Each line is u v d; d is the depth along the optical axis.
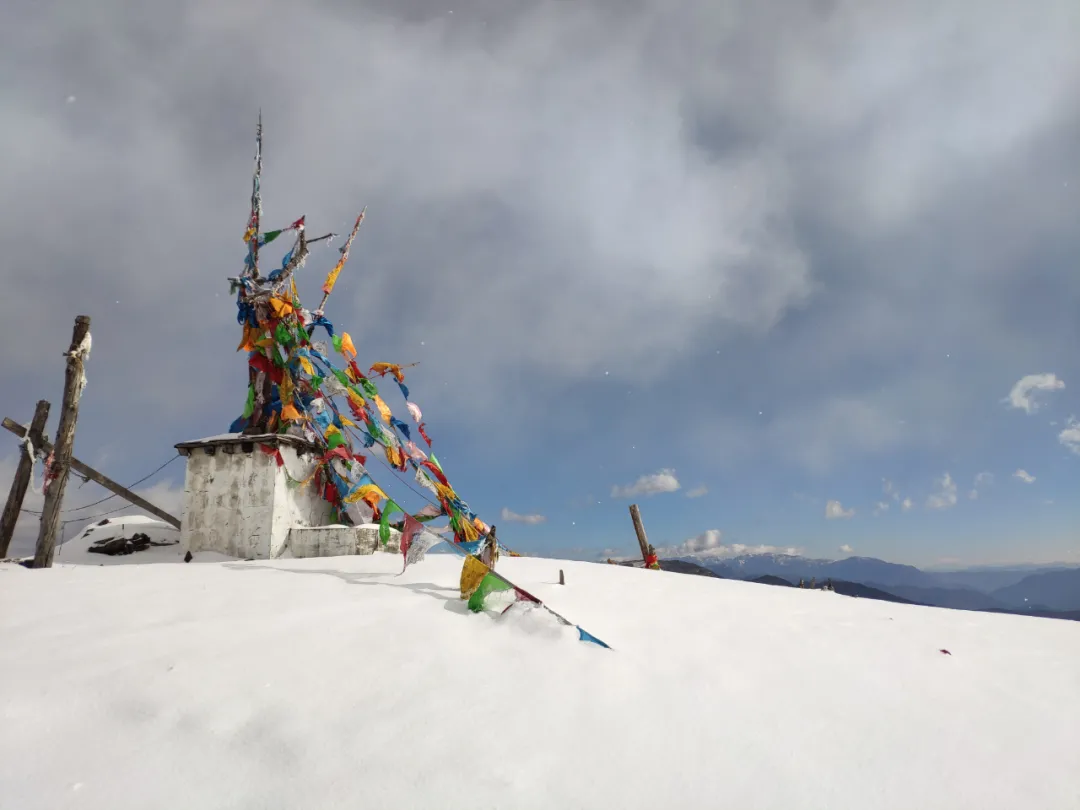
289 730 3.41
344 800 2.83
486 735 3.49
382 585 7.43
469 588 6.32
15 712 3.45
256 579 7.93
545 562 11.79
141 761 3.08
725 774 3.26
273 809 2.76
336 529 13.73
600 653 4.94
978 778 3.40
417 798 2.87
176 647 4.55
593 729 3.65
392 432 13.70
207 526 14.41
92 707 3.57
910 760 3.56
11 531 11.63
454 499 13.43
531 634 5.25
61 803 2.73
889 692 4.65
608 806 2.90
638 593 8.12
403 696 3.94
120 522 17.05
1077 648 6.67
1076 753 3.80
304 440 14.69
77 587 7.10
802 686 4.61
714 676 4.64
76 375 10.93
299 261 14.48
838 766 3.43
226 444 14.48
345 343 13.85
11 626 5.15
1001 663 5.77
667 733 3.67
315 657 4.47
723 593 8.91
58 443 10.67
